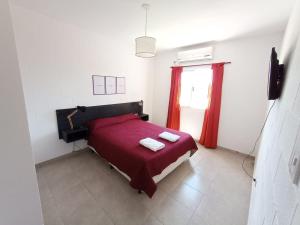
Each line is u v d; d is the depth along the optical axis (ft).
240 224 5.23
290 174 1.65
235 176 7.86
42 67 7.69
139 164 6.14
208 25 7.88
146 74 13.83
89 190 6.59
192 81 12.26
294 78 2.47
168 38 9.84
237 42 9.70
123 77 11.82
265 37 8.75
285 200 1.68
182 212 5.64
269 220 2.24
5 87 2.19
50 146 8.57
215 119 10.82
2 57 2.11
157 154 6.53
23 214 2.65
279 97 3.78
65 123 8.88
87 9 6.64
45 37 7.56
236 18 7.05
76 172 7.83
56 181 7.11
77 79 9.12
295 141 1.73
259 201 3.59
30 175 2.61
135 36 9.91
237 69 9.89
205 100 11.78
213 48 10.69
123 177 7.48
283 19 6.89
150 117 15.30
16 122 2.35
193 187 6.98
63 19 7.68
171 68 13.16
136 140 7.81
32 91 7.54
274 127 3.93
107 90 10.85
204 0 5.74
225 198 6.37
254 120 9.63
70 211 5.53
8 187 2.43
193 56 11.28
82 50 9.07
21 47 6.93
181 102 13.08
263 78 9.06
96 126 9.25
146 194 6.33
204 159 9.57
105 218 5.31
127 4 6.16
